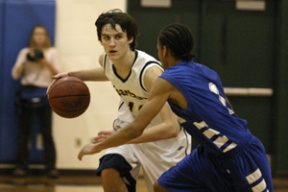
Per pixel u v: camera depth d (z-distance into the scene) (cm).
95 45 1308
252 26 1399
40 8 1289
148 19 1370
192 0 1374
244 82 1405
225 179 621
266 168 615
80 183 1228
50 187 1170
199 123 593
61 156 1310
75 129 1311
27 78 1234
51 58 1248
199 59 1383
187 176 638
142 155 713
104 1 1308
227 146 598
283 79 1393
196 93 587
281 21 1383
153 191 721
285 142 1402
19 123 1253
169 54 611
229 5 1389
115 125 737
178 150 717
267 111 1419
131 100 706
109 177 690
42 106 1236
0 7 1287
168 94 582
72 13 1303
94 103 1310
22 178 1260
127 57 675
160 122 697
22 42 1294
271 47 1408
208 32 1388
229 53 1396
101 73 754
